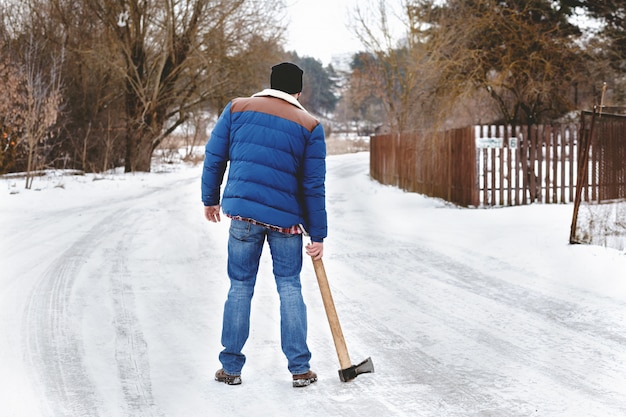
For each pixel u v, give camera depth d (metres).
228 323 4.14
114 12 28.98
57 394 3.92
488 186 15.13
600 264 7.61
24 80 22.81
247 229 4.12
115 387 4.07
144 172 31.36
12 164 23.81
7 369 4.35
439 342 5.06
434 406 3.75
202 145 51.72
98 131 30.34
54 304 6.19
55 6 28.33
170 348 4.90
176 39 30.17
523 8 17.30
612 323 5.51
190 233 11.20
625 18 17.09
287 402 3.83
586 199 9.18
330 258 8.75
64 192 19.91
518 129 14.95
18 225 12.28
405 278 7.48
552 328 5.41
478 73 16.95
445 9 20.45
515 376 4.27
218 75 31.55
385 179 24.28
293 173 4.15
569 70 17.16
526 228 10.58
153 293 6.74
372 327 5.50
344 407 3.74
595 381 4.17
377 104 75.19
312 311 6.06
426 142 18.03
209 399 3.89
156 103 30.97
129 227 12.00
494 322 5.62
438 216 13.19
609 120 9.05
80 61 29.03
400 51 28.09
